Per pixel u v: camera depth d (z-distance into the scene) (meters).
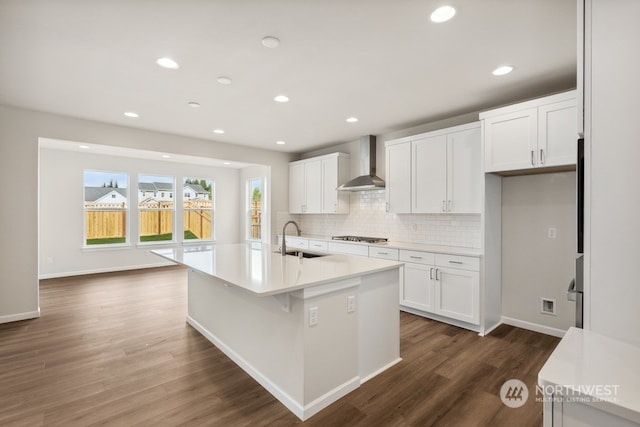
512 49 2.31
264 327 2.31
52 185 5.80
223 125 4.31
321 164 5.47
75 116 3.88
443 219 4.11
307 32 2.09
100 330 3.35
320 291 2.03
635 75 1.17
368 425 1.90
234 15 1.91
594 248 1.24
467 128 3.50
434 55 2.40
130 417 1.96
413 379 2.41
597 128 1.25
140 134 4.50
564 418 0.93
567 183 3.17
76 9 1.83
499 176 3.53
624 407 0.82
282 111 3.73
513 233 3.52
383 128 4.46
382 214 4.84
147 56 2.41
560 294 3.21
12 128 3.53
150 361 2.67
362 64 2.54
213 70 2.64
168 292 4.88
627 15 1.19
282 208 6.14
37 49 2.29
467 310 3.35
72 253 6.01
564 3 1.79
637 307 1.16
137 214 6.70
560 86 2.98
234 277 2.09
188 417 1.97
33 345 2.97
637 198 1.16
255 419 1.96
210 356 2.77
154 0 1.76
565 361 1.05
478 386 2.32
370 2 1.79
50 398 2.14
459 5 1.82
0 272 3.50
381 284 2.55
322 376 2.08
